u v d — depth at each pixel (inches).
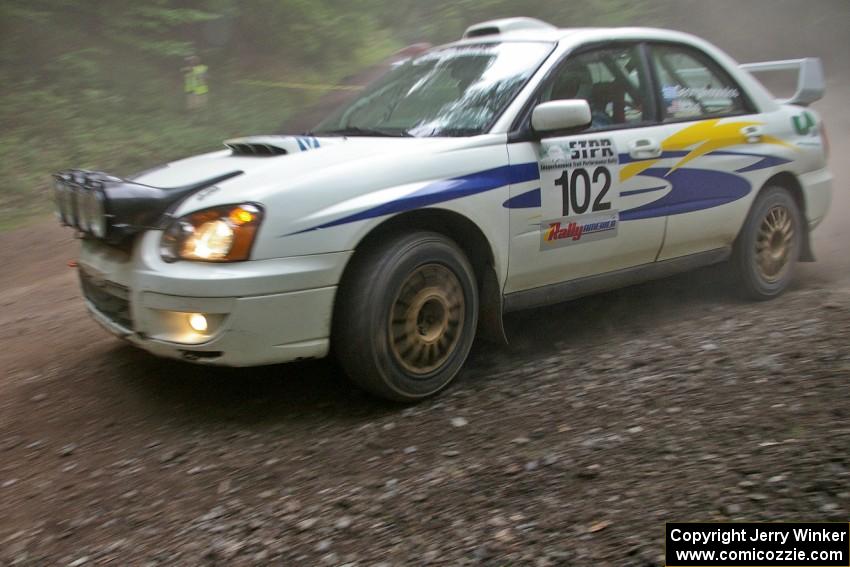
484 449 131.1
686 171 184.4
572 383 155.2
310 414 149.9
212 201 137.9
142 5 655.1
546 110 156.6
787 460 114.7
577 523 107.3
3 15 584.7
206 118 611.8
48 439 144.9
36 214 428.1
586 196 167.5
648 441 126.7
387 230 148.4
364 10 840.9
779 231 208.1
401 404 151.9
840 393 133.2
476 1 813.2
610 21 791.1
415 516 113.3
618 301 209.3
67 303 248.4
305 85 704.4
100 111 569.0
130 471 132.2
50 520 119.9
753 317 187.8
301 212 136.9
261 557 107.1
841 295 198.2
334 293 140.3
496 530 107.8
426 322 151.4
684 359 160.9
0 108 530.3
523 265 161.6
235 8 733.3
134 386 165.2
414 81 186.1
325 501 119.3
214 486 126.1
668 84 189.0
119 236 140.9
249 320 134.9
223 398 158.2
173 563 107.5
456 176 150.9
